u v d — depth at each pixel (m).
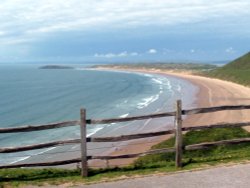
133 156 10.73
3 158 30.52
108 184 9.46
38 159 29.75
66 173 10.64
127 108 60.91
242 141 11.71
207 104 62.09
